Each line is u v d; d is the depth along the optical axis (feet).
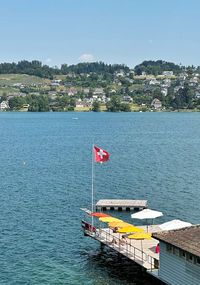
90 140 584.40
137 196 244.83
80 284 133.18
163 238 121.70
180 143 534.37
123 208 218.79
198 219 198.70
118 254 152.35
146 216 160.35
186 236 120.26
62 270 143.13
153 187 268.00
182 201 232.73
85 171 327.06
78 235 177.47
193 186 270.67
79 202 230.07
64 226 188.24
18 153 444.14
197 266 110.32
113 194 249.55
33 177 303.27
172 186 271.08
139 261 138.00
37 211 211.00
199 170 329.31
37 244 165.78
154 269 132.16
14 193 251.19
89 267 146.30
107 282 134.92
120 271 143.64
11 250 159.02
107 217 167.84
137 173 316.40
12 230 181.16
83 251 160.66
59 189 262.47
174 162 369.50
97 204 219.00
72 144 535.60
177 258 118.01
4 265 145.59
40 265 146.51
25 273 139.85
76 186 271.28
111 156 408.67
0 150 472.85
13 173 320.29
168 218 201.26
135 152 439.22
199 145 510.17
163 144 521.24
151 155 415.44
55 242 168.66
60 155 425.28
